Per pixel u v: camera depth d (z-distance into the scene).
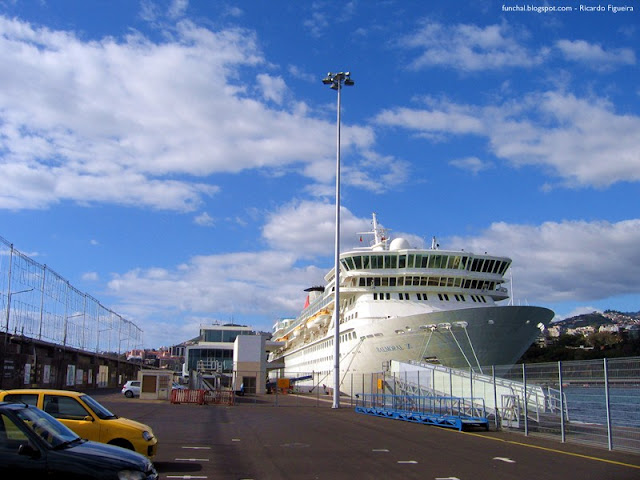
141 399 50.97
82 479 9.35
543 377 24.69
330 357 66.44
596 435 22.05
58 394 14.37
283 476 14.34
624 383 21.45
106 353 88.12
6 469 9.27
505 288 56.91
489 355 46.75
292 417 33.72
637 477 14.58
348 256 54.81
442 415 29.36
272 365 110.50
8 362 42.66
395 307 53.12
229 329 170.62
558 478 14.41
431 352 47.41
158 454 17.69
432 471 15.33
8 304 42.53
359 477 14.35
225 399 49.34
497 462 17.00
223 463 16.20
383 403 37.34
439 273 53.06
